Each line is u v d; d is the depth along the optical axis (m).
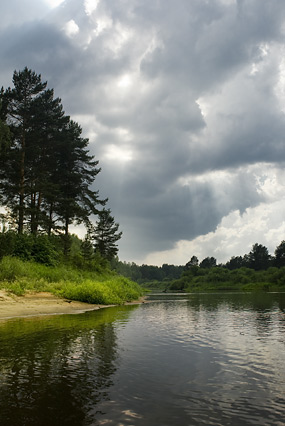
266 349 6.81
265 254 139.62
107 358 5.98
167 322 11.41
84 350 6.61
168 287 143.00
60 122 37.06
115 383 4.55
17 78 33.94
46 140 35.59
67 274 27.11
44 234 31.73
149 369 5.27
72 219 37.69
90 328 9.62
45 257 28.38
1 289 17.19
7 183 31.92
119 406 3.73
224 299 31.50
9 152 30.03
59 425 3.23
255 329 9.74
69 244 37.25
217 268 125.75
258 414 3.51
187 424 3.26
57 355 6.16
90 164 40.72
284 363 5.68
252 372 5.11
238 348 6.92
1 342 7.37
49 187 31.34
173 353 6.41
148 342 7.50
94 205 40.44
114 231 57.22
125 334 8.61
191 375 4.96
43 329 9.35
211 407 3.71
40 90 34.81
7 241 24.12
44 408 3.67
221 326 10.41
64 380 4.68
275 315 14.23
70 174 36.88
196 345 7.21
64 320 11.66
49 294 19.47
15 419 3.38
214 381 4.67
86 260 40.06
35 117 32.97
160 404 3.79
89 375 4.94
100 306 19.42
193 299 32.88
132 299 29.22
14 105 33.72
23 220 31.41
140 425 3.23
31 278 21.80
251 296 39.56
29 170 32.62
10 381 4.64
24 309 14.14
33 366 5.41
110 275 43.34
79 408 3.67
